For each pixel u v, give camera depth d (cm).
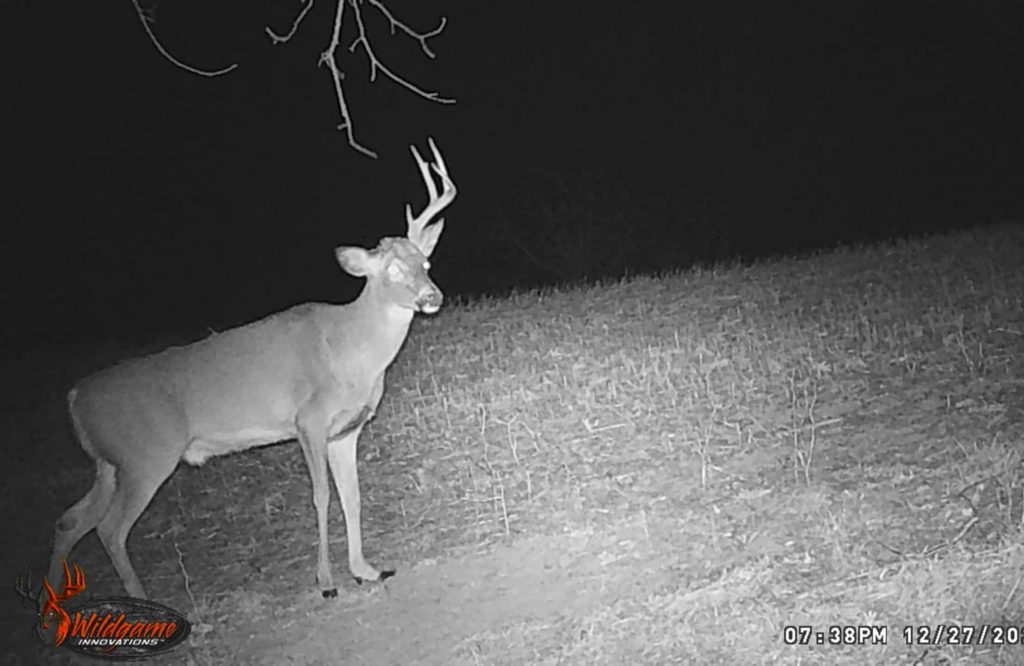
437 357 814
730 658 383
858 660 371
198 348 488
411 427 666
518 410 664
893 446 541
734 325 784
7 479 670
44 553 563
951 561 417
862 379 636
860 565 430
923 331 706
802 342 717
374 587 488
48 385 922
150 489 482
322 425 482
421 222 491
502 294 1220
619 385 677
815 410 600
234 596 499
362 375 486
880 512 472
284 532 559
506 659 408
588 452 588
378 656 430
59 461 695
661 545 477
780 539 464
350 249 478
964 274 846
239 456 660
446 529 531
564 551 488
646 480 544
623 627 416
